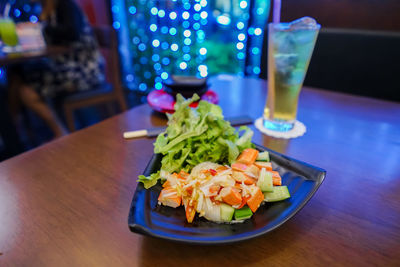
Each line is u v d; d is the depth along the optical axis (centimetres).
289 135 49
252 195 31
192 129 39
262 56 85
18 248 29
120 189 36
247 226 30
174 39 157
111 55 115
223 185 32
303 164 36
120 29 176
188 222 30
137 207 29
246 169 35
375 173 39
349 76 78
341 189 36
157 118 55
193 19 144
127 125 52
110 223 31
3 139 104
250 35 118
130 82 194
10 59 81
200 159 39
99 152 44
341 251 29
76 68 115
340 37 76
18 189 36
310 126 52
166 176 34
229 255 28
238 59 139
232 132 41
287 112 49
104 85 122
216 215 30
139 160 42
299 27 41
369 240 30
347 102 62
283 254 28
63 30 108
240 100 63
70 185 37
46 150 44
